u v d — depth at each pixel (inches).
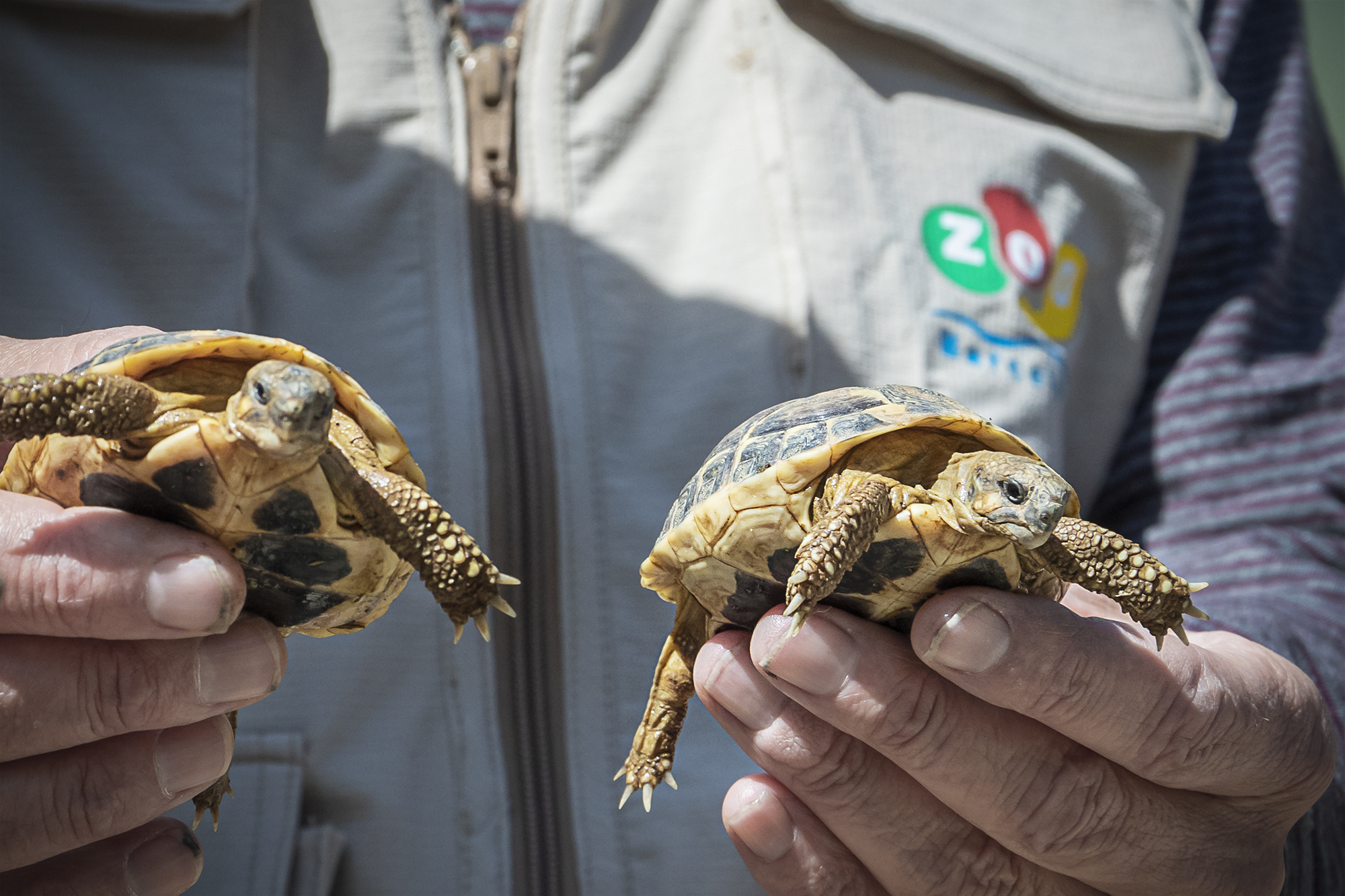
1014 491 63.9
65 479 63.4
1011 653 64.7
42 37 119.5
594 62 132.9
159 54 120.6
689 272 129.2
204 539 61.6
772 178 128.2
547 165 127.6
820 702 70.6
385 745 106.2
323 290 119.8
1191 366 136.6
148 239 114.0
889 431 70.8
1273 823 79.9
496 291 124.6
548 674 114.3
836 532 62.6
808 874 81.8
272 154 123.1
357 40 126.4
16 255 111.3
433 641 109.3
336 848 102.2
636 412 122.7
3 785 62.8
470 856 105.3
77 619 58.0
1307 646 102.3
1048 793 71.5
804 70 132.2
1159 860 75.4
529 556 116.5
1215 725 68.7
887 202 130.2
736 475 74.1
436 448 113.7
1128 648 67.2
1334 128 371.6
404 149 123.8
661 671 85.7
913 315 126.2
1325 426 127.0
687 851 107.7
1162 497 132.3
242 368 67.7
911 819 76.9
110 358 65.6
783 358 122.5
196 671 63.0
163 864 72.4
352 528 65.6
